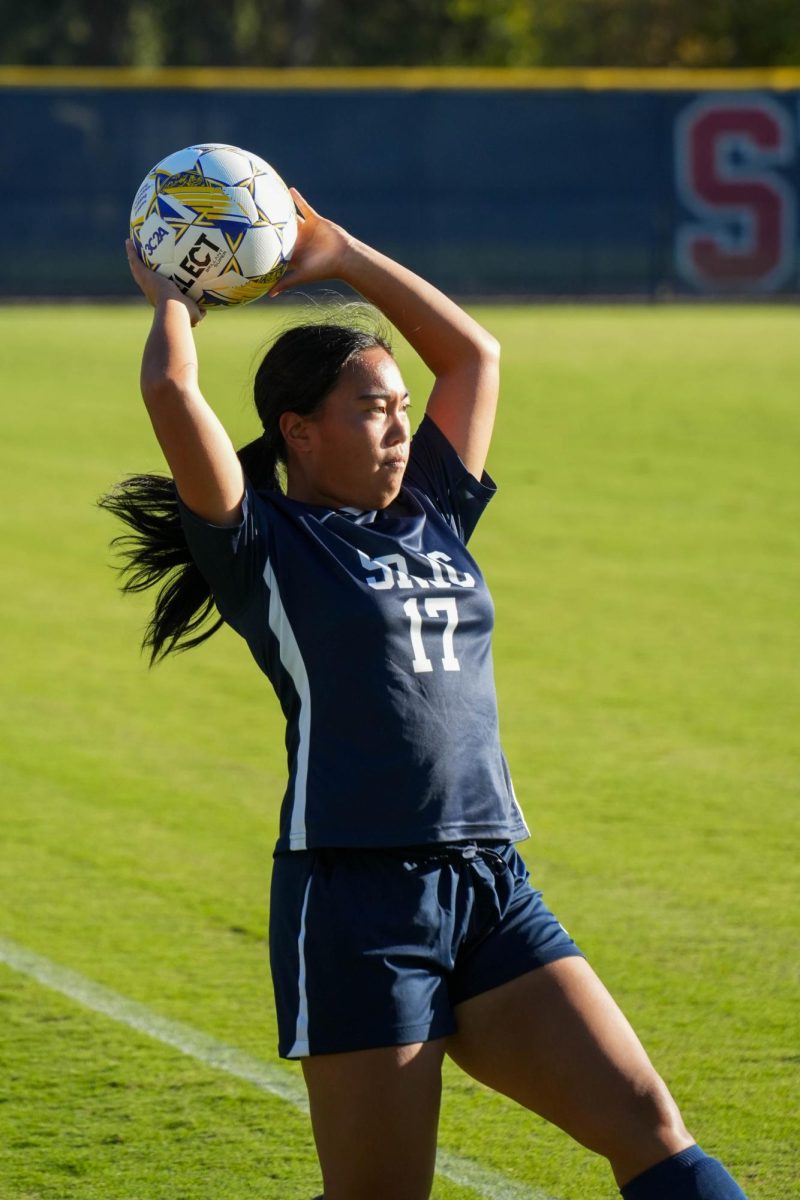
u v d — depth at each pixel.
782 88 98.25
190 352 11.66
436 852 11.15
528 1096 10.99
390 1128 10.75
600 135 98.38
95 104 96.31
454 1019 11.17
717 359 77.31
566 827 23.75
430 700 11.31
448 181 98.31
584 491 49.81
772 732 28.38
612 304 99.81
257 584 11.45
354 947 10.83
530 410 64.44
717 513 46.66
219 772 26.62
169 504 12.35
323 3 173.38
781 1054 16.80
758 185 99.25
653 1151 10.58
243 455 12.51
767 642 34.25
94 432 60.00
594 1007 10.92
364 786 11.09
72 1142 15.13
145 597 38.91
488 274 99.38
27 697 31.02
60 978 18.78
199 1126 15.47
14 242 97.62
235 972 19.03
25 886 21.67
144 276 12.92
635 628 35.34
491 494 13.21
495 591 38.47
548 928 11.30
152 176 13.08
